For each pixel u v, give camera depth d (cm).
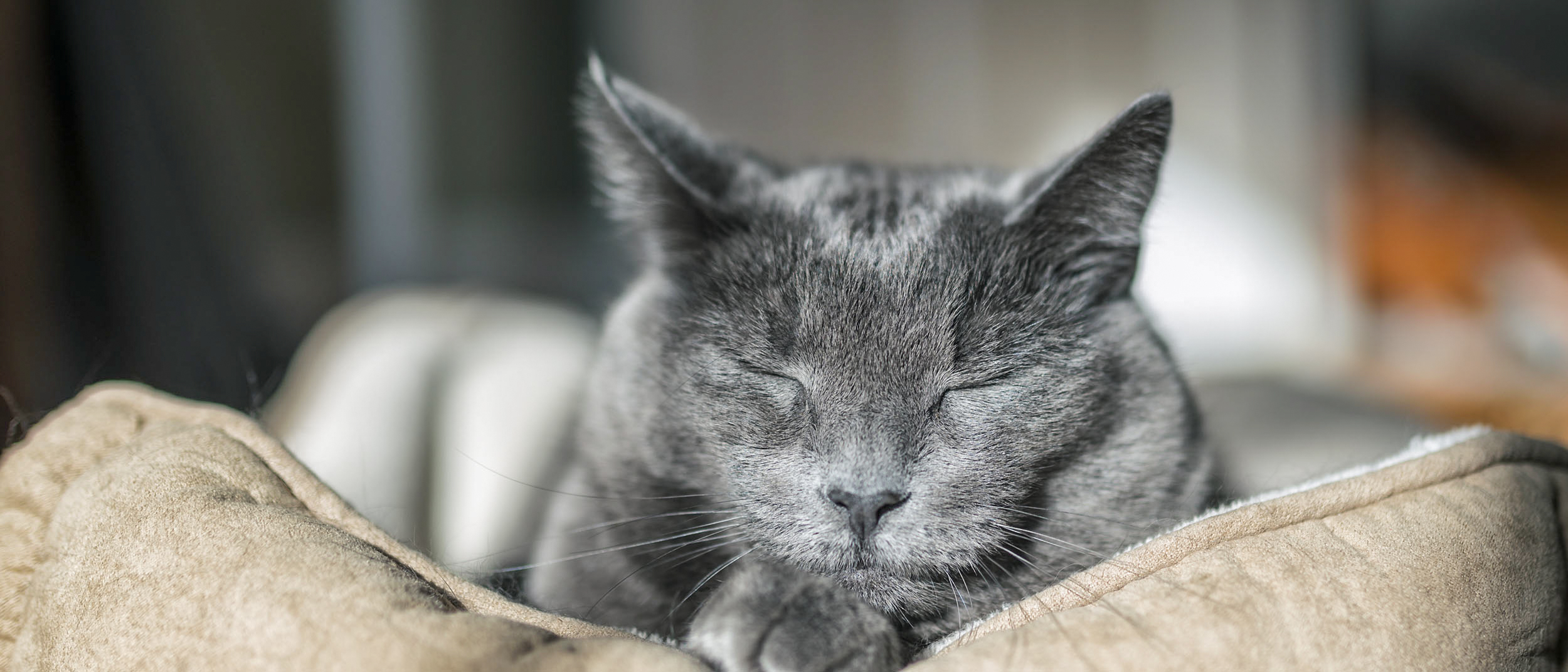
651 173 33
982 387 31
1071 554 32
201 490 27
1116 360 33
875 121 94
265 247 68
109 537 26
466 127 86
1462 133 89
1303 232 89
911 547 30
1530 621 27
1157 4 90
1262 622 25
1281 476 38
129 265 52
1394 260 89
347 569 25
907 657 28
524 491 44
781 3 93
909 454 30
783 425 31
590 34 92
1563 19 86
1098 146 31
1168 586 26
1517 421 56
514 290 78
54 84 49
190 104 59
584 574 34
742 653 26
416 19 80
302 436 43
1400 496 27
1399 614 26
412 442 45
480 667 24
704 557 32
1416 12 89
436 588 27
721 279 32
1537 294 81
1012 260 32
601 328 39
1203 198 89
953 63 93
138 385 30
